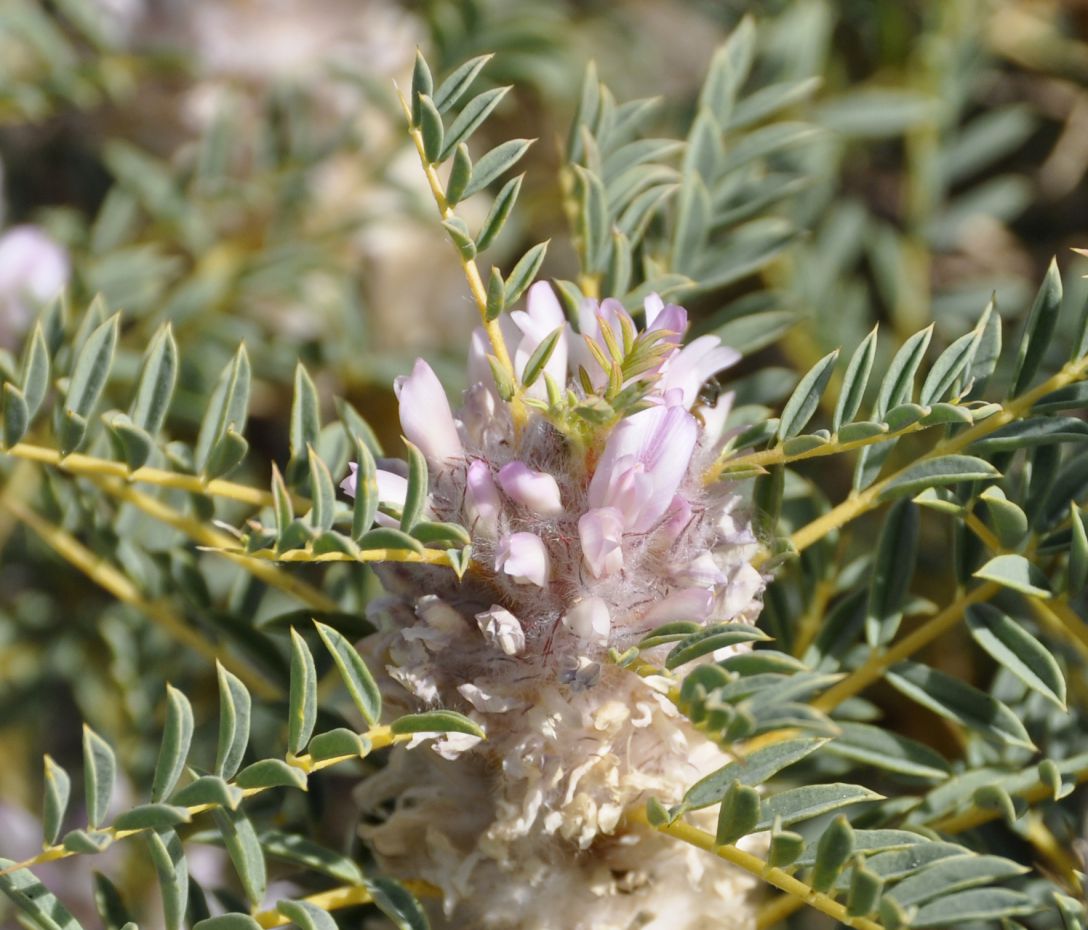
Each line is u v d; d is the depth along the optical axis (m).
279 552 0.38
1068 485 0.39
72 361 0.42
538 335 0.38
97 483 0.41
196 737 0.46
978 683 0.46
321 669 0.42
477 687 0.38
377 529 0.37
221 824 0.38
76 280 0.48
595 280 0.41
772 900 0.41
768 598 0.41
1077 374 0.38
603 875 0.38
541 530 0.38
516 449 0.38
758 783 0.37
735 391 0.43
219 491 0.40
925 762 0.40
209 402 0.40
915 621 0.46
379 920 0.40
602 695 0.38
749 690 0.36
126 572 0.43
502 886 0.39
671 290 0.41
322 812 0.41
